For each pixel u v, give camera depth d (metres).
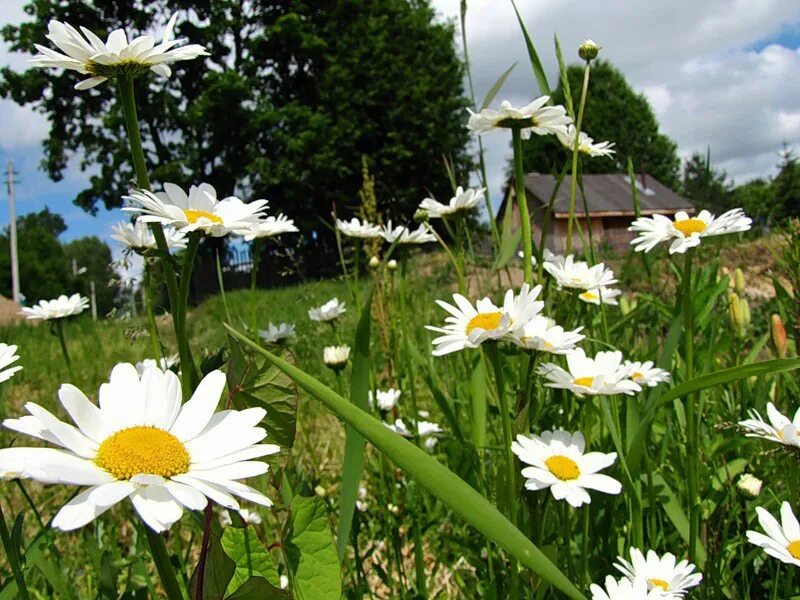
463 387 2.91
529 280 1.85
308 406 3.72
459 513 0.81
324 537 1.26
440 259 7.40
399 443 0.82
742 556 1.83
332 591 1.24
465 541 2.02
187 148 25.34
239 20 27.25
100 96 25.23
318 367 4.25
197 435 0.93
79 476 0.78
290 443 1.21
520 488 1.53
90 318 8.41
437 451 2.93
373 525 2.40
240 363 1.19
